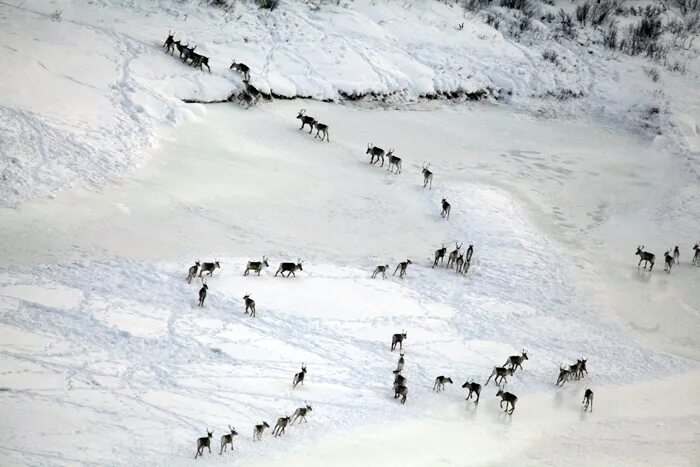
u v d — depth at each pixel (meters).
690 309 115.12
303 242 117.69
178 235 112.25
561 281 118.75
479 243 126.94
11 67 138.62
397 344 93.44
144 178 126.88
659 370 97.19
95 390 72.94
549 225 139.38
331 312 98.31
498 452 72.75
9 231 104.12
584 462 71.12
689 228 142.75
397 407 80.12
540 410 84.31
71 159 123.81
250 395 77.19
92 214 113.38
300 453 67.88
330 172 144.62
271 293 99.88
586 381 92.88
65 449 62.97
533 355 97.19
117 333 83.56
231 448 66.69
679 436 79.12
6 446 62.06
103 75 147.25
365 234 124.38
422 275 114.25
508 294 112.19
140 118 140.00
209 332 87.62
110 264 99.31
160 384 76.25
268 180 136.12
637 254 125.50
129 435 66.75
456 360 93.06
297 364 85.12
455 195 141.75
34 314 84.19
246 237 115.81
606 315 110.75
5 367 73.81
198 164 135.38
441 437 74.75
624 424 82.12
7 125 124.31
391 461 68.12
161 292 94.50
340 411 77.12
